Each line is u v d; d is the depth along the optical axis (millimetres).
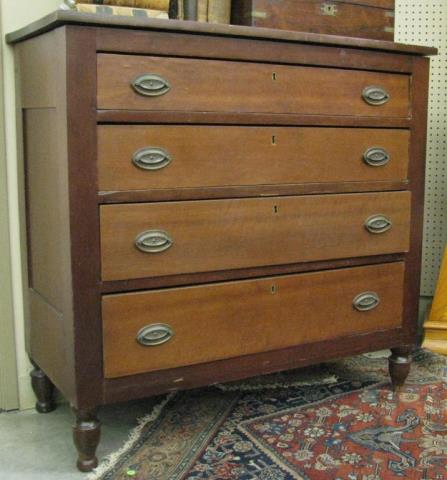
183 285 1811
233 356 1912
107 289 1709
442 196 2873
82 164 1638
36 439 1974
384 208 2119
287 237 1944
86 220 1659
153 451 1868
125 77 1661
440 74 2805
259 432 1980
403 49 2072
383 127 2090
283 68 1878
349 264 2088
